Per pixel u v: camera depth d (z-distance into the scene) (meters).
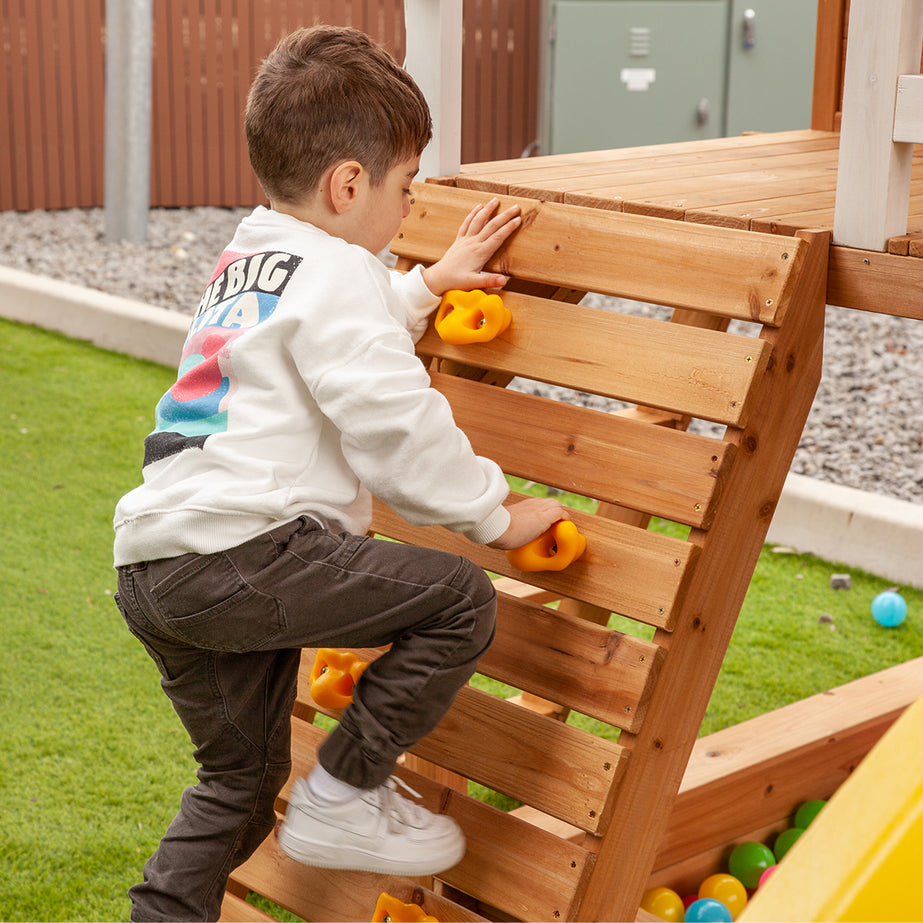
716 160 2.93
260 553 1.68
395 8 9.43
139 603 1.73
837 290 1.93
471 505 1.73
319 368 1.69
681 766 1.96
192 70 9.38
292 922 2.40
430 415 1.69
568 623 1.93
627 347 1.94
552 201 2.22
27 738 2.94
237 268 1.84
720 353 1.85
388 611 1.73
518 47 9.27
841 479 4.76
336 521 1.81
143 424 5.16
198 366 1.77
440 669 1.75
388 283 1.82
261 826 1.93
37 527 4.16
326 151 1.80
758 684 3.35
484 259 2.12
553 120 8.41
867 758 1.15
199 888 1.87
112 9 7.92
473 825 1.97
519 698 2.93
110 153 8.15
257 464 1.69
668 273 1.94
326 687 2.08
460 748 1.99
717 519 1.85
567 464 1.98
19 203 9.36
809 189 2.38
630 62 8.19
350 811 1.82
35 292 6.58
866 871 1.06
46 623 3.51
